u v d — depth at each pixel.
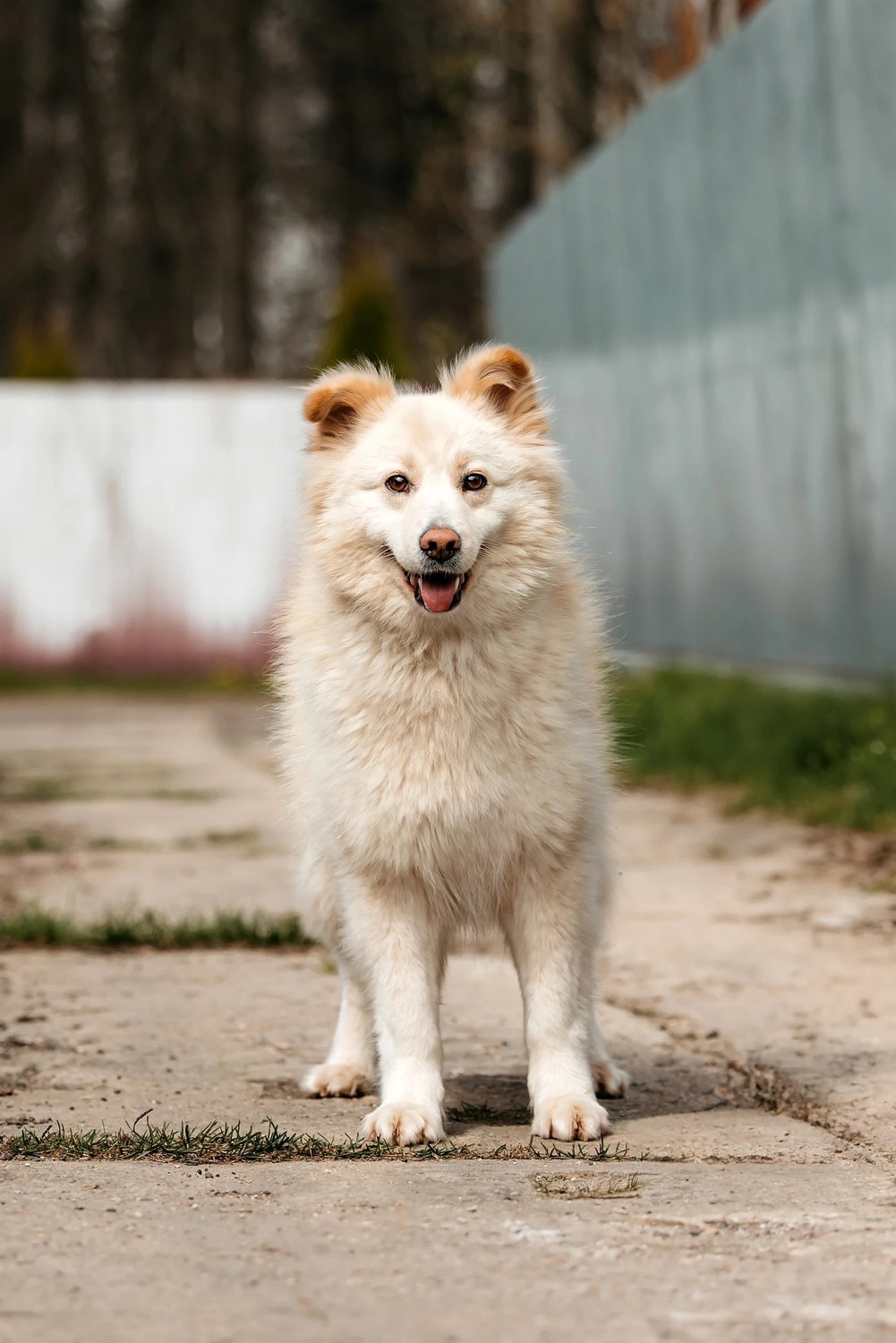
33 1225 3.78
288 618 5.61
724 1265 3.47
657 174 16.73
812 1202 3.96
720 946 7.49
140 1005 6.74
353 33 41.56
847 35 12.42
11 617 26.70
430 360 33.88
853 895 8.48
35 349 29.28
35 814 12.76
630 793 12.57
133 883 9.84
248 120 41.47
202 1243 3.64
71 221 41.31
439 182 38.41
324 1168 4.37
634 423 18.02
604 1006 6.61
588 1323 3.15
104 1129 4.92
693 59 19.33
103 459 26.75
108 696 25.09
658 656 17.75
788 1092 5.30
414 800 4.91
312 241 42.34
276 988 7.10
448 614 4.85
